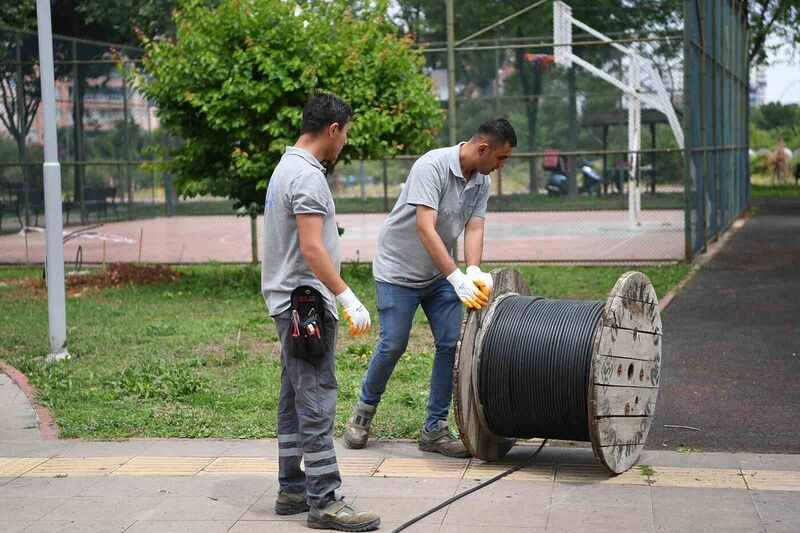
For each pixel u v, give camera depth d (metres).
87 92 23.77
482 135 5.76
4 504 5.23
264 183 12.78
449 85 14.58
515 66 34.69
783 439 6.28
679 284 13.21
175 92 12.87
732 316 10.81
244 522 4.96
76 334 10.04
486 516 4.92
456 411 5.46
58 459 6.04
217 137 13.19
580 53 32.94
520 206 29.97
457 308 6.09
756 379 7.93
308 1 13.28
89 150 24.00
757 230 21.83
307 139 4.86
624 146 31.88
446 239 6.00
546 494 5.24
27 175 20.56
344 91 12.60
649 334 5.72
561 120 34.69
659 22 26.47
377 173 36.66
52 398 7.46
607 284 13.16
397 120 12.86
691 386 7.73
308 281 4.86
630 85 21.97
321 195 4.72
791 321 10.43
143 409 7.18
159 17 26.83
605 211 28.84
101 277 14.40
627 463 5.58
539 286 13.04
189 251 19.52
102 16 26.84
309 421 4.86
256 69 12.68
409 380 7.99
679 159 33.16
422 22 34.50
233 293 13.04
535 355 5.46
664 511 4.93
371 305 11.80
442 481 5.52
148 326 10.37
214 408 7.21
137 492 5.41
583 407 5.35
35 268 16.66
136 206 27.00
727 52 20.70
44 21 8.48
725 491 5.22
